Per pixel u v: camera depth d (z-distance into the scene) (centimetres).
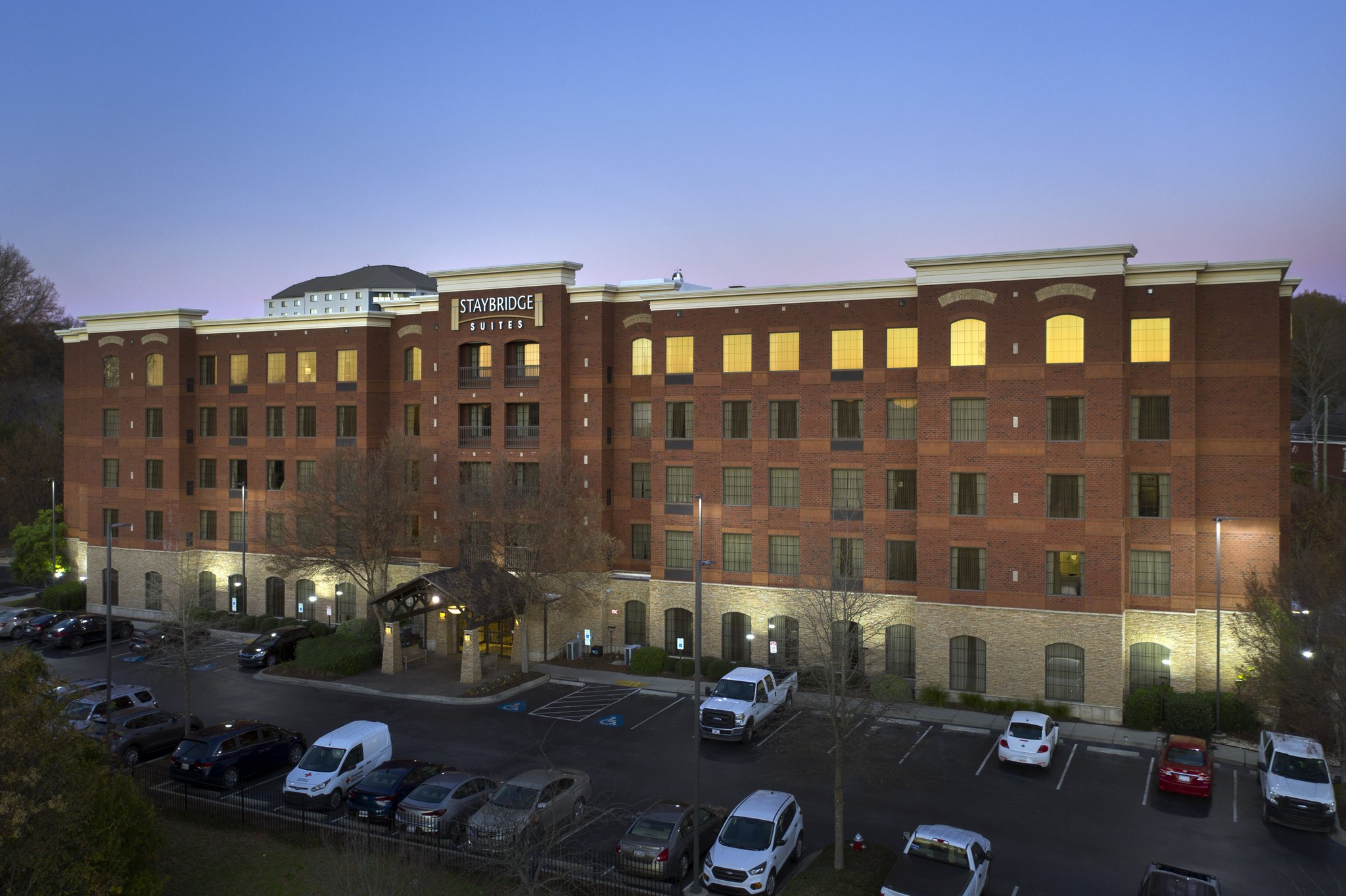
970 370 3944
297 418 5653
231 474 5838
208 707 3972
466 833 2492
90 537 6112
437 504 5112
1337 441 6938
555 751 3362
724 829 2338
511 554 4375
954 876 2112
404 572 5256
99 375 6084
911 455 4209
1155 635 3828
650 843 2291
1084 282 3775
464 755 3303
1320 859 2489
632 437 4862
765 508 4453
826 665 2614
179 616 3909
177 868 2375
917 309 4084
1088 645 3738
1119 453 3716
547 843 2138
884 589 4244
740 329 4503
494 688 4147
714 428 4541
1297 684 3045
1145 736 3541
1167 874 2038
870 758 2806
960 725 3662
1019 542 3853
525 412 4962
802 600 3928
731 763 3244
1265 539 3772
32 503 8038
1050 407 3834
